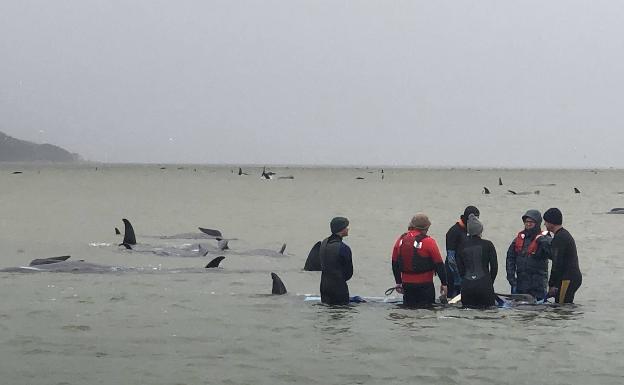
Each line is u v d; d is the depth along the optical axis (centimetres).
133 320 1452
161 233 3528
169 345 1251
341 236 1686
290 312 1556
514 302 1616
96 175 15300
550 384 1037
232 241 3186
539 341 1289
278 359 1162
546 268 1661
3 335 1304
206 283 1962
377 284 2044
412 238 1612
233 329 1379
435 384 1036
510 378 1065
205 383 1031
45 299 1670
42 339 1279
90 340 1278
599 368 1119
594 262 2484
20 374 1065
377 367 1119
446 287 1609
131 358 1162
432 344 1266
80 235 3331
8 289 1798
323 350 1222
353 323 1439
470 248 1606
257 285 1948
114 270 2148
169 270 2194
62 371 1082
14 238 3156
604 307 1625
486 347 1245
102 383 1026
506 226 3919
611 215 4825
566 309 1588
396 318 1488
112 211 5016
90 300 1669
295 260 2528
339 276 1653
